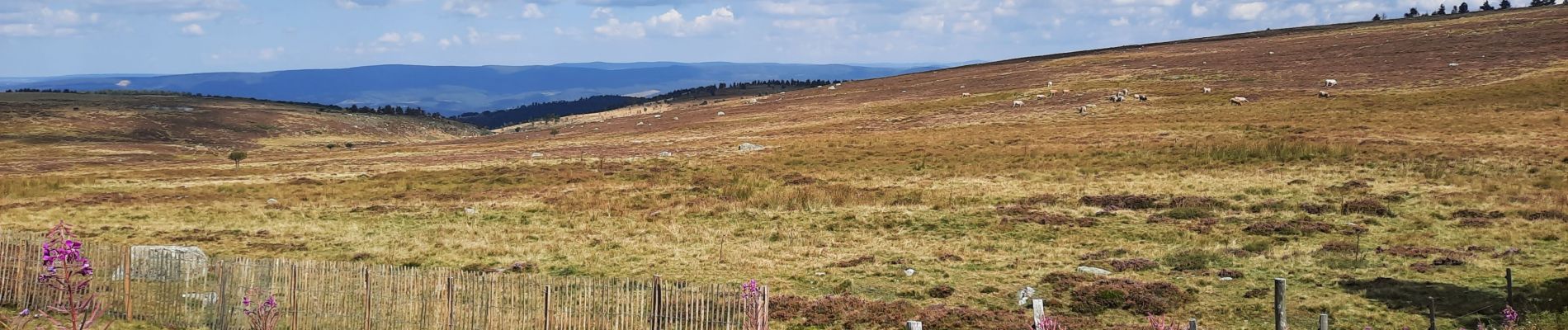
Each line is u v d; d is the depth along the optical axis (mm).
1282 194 42281
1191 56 146500
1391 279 25188
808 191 47031
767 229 37594
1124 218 37719
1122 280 25625
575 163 67625
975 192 46281
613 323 18781
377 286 19578
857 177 55312
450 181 58344
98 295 20094
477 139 129875
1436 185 42625
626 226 39000
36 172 75750
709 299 17953
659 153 73375
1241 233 34000
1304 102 83625
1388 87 89812
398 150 99125
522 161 71438
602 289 18984
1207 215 37906
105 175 66625
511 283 19156
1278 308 17969
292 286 19906
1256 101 87750
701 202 45625
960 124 88562
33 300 20781
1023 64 176250
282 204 48219
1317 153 53125
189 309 20203
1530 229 31781
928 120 95188
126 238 37219
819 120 105750
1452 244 30719
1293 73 108438
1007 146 65125
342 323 19750
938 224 37750
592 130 128250
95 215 43781
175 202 49188
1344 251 29875
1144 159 55375
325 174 65062
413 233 38344
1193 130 69062
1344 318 21797
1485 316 21000
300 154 96562
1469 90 82188
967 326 21250
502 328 18953
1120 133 69375
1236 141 59812
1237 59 133125
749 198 46188
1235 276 26578
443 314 19297
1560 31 125812
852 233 36406
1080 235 34656
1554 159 47094
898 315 22094
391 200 49656
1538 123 61438
